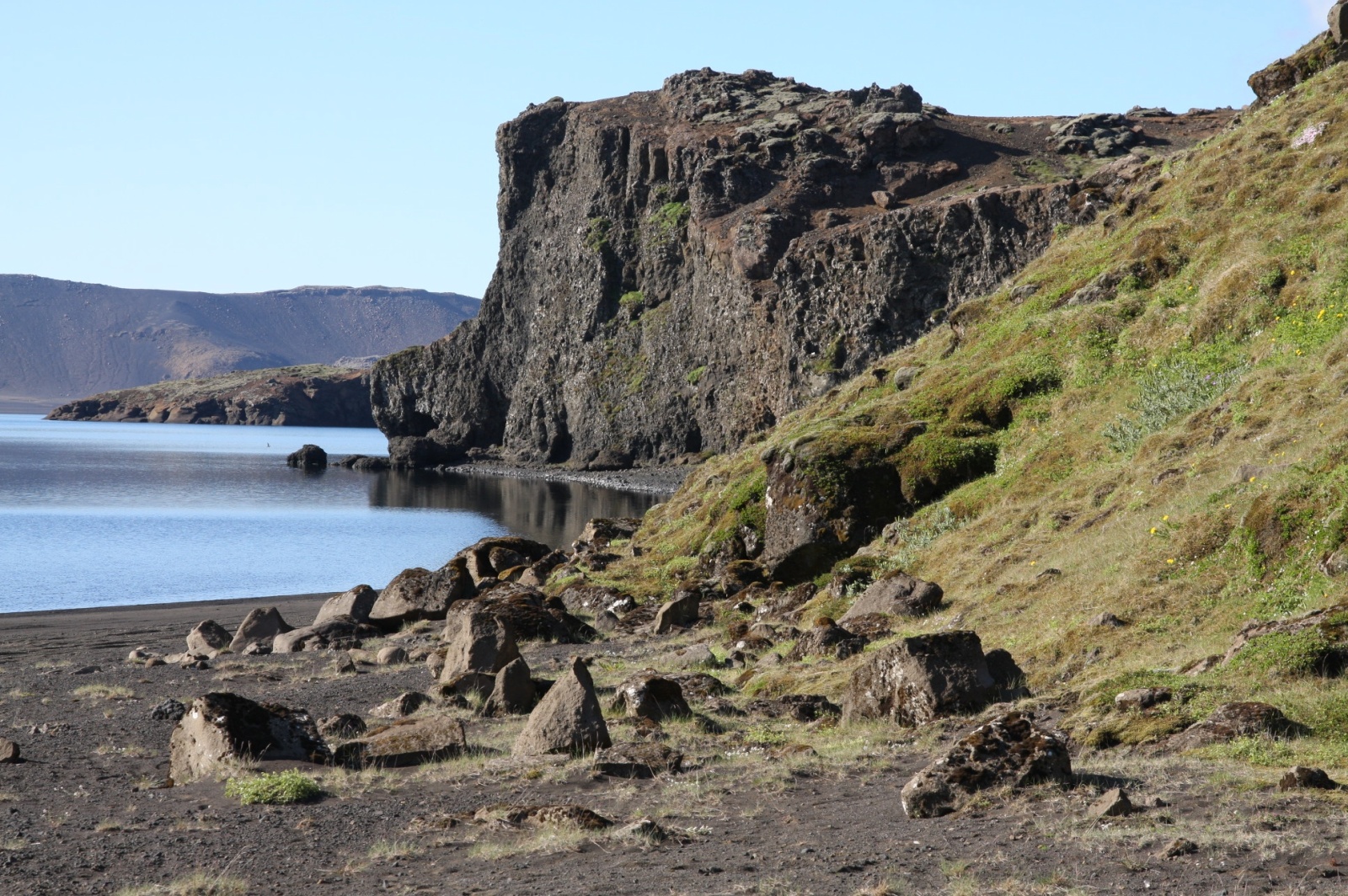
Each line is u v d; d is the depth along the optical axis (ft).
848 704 55.01
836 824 35.01
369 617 115.14
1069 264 136.67
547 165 582.76
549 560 144.77
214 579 189.78
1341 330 84.64
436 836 36.83
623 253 529.04
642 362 506.48
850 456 113.09
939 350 142.31
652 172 521.65
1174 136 467.93
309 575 196.03
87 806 42.93
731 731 54.44
